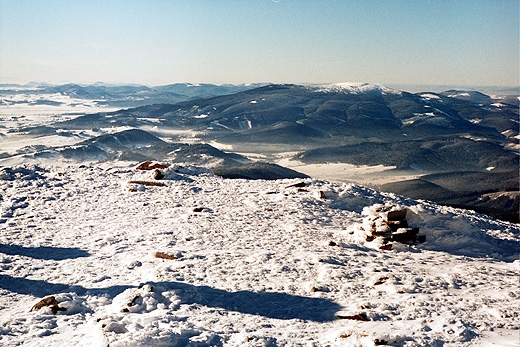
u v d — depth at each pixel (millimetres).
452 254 19203
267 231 20469
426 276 15422
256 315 11977
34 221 21094
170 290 12883
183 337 10016
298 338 10406
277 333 10680
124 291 12734
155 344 9531
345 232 20891
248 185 29688
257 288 13711
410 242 19750
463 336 10477
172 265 15500
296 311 12281
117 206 23969
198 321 11211
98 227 20375
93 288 13586
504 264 18297
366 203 26219
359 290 13875
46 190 26594
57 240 18500
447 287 14445
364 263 16719
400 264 17047
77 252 17062
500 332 10953
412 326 11094
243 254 17000
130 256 16578
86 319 11359
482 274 16109
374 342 9836
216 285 13898
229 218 22250
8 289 13664
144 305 12062
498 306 12648
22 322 11078
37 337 10234
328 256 16938
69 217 21875
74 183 28500
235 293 13266
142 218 21859
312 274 15180
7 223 20562
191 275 14672
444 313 12141
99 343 9414
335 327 11242
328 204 25547
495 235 22328
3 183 27422
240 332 10648
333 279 14680
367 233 20016
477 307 12656
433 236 20547
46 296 13102
